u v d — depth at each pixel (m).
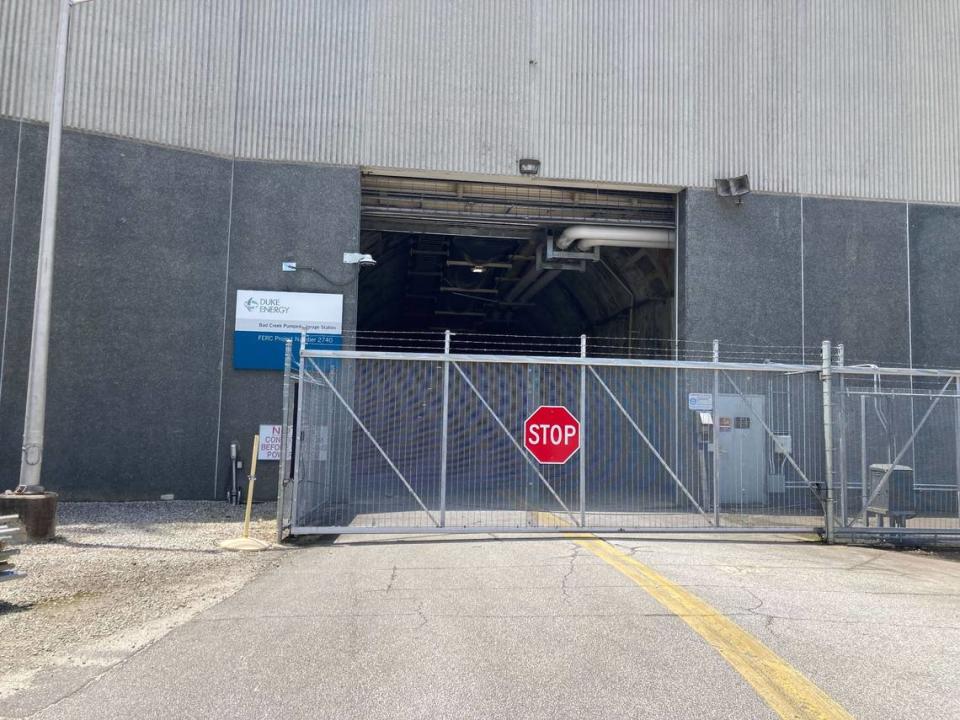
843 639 6.05
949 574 9.28
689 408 11.95
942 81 18.88
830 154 18.31
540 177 17.31
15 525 10.69
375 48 16.94
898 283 18.25
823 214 18.17
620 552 9.92
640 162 17.67
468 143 17.09
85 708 4.68
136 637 6.18
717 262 17.77
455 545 10.56
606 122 17.61
